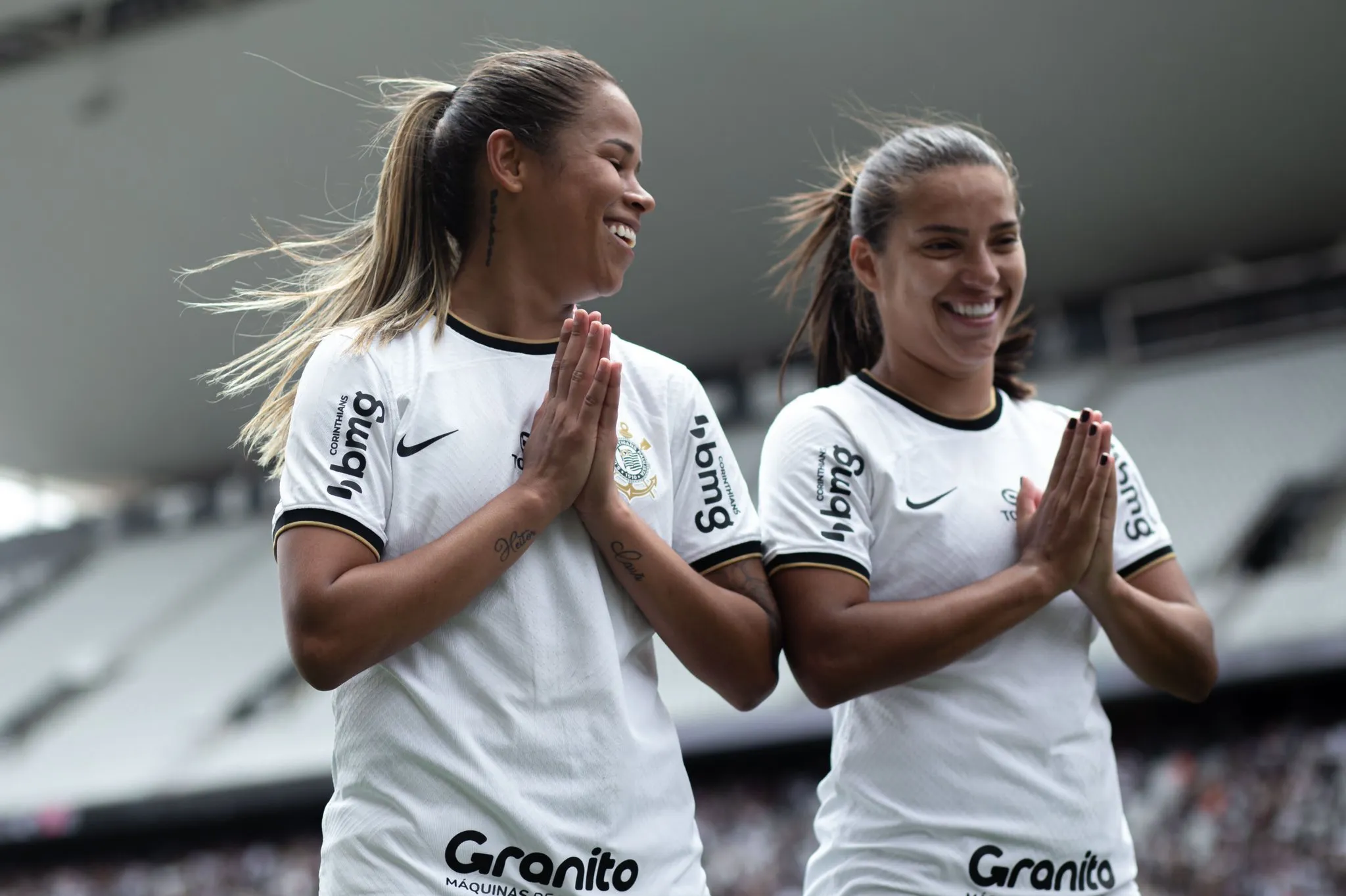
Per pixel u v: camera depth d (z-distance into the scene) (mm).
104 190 19906
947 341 3209
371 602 2305
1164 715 16203
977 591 2941
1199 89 16766
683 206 18797
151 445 25719
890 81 16891
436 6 16922
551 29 17000
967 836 2951
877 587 3141
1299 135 17391
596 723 2430
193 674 22797
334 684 2297
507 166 2650
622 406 2693
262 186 18906
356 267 2852
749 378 22531
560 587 2492
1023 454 3316
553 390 2508
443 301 2662
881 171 3350
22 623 26219
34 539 28891
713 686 2674
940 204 3188
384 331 2588
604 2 16578
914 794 3002
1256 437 19000
